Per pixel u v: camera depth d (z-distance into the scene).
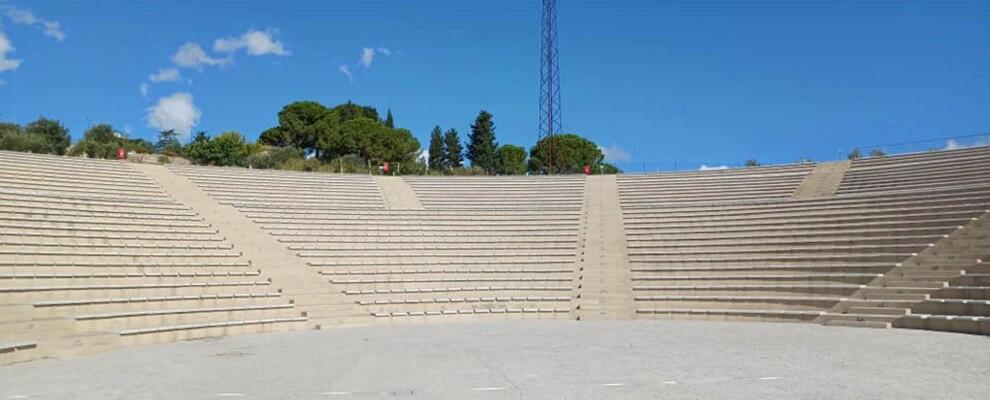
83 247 27.94
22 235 27.08
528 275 34.28
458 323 28.70
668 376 14.38
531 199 46.84
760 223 35.84
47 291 22.84
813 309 27.67
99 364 17.30
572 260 35.53
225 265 30.92
